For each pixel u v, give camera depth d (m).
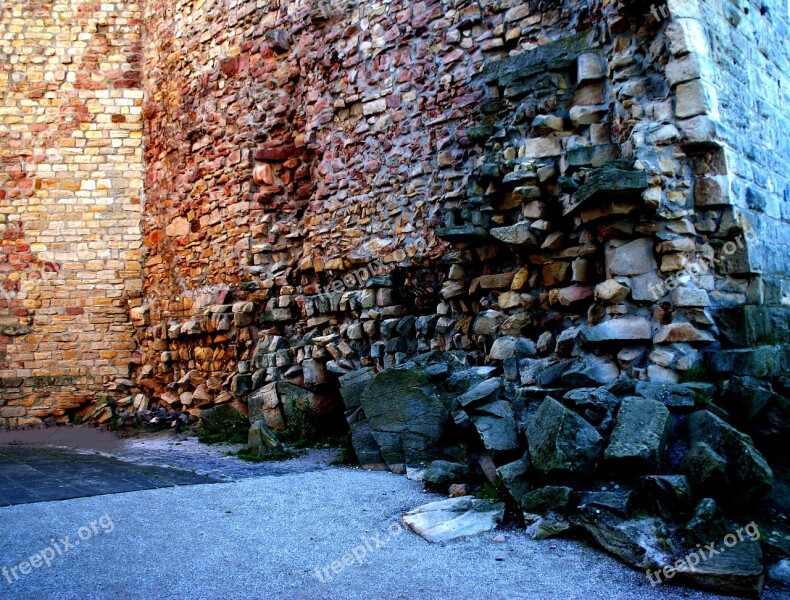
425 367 6.56
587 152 5.84
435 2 7.91
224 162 10.58
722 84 5.66
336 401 8.64
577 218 5.76
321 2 9.15
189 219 11.34
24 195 12.59
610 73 6.02
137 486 5.85
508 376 6.01
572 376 5.27
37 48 12.85
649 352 5.23
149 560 3.95
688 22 5.35
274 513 4.85
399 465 6.02
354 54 8.74
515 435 5.07
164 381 11.60
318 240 9.08
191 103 11.40
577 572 3.62
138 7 12.96
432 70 7.89
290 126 9.77
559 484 4.32
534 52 6.77
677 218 5.21
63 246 12.60
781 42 7.29
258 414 8.77
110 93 12.88
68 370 12.38
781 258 6.15
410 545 4.11
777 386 5.19
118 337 12.54
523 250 6.25
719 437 4.14
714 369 5.01
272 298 9.62
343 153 8.85
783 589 3.40
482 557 3.87
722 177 5.25
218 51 10.89
